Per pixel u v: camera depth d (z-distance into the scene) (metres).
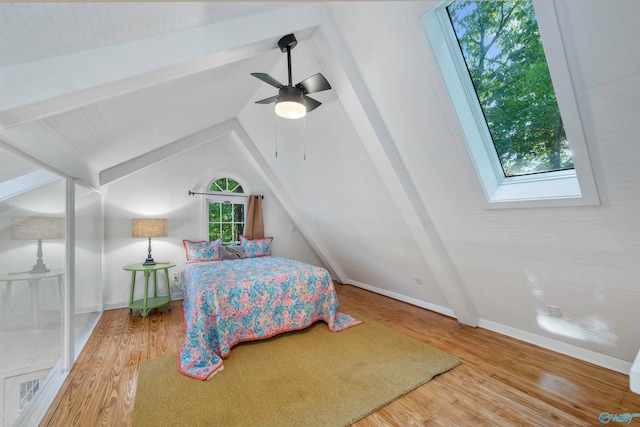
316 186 3.62
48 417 1.62
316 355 2.42
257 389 1.91
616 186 1.43
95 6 0.90
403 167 2.40
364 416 1.65
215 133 3.94
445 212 2.42
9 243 1.42
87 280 2.97
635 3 1.02
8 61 1.03
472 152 1.90
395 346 2.58
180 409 1.70
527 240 2.02
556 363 2.25
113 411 1.69
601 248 1.69
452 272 2.84
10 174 1.42
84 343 2.62
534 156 1.84
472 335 2.83
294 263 3.80
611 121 1.28
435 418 1.64
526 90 1.66
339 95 2.21
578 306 2.11
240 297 2.67
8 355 1.42
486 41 1.63
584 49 1.19
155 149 3.53
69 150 2.07
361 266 4.43
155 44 1.32
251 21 1.59
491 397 1.83
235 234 4.82
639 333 1.90
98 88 1.24
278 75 2.60
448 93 1.73
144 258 3.92
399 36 1.69
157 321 3.23
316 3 1.83
